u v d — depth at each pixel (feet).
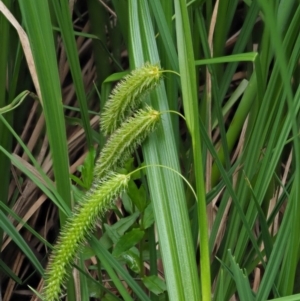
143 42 1.44
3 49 1.66
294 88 1.75
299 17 1.48
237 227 1.61
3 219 1.50
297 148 1.27
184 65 1.31
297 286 1.77
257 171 1.59
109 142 1.38
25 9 1.39
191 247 1.40
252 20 1.66
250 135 1.60
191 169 1.76
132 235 1.52
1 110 1.58
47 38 1.41
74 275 1.63
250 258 1.69
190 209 1.71
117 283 1.46
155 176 1.41
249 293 1.40
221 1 1.71
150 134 1.42
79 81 1.57
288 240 1.46
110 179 1.38
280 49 1.09
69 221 1.43
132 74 1.37
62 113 1.44
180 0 1.26
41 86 1.42
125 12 1.69
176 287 1.39
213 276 1.75
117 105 1.38
